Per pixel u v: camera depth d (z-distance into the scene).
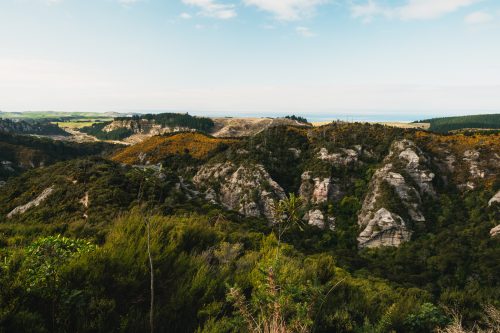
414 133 98.75
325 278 8.97
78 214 37.47
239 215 57.09
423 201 78.50
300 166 97.44
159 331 5.08
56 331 4.36
